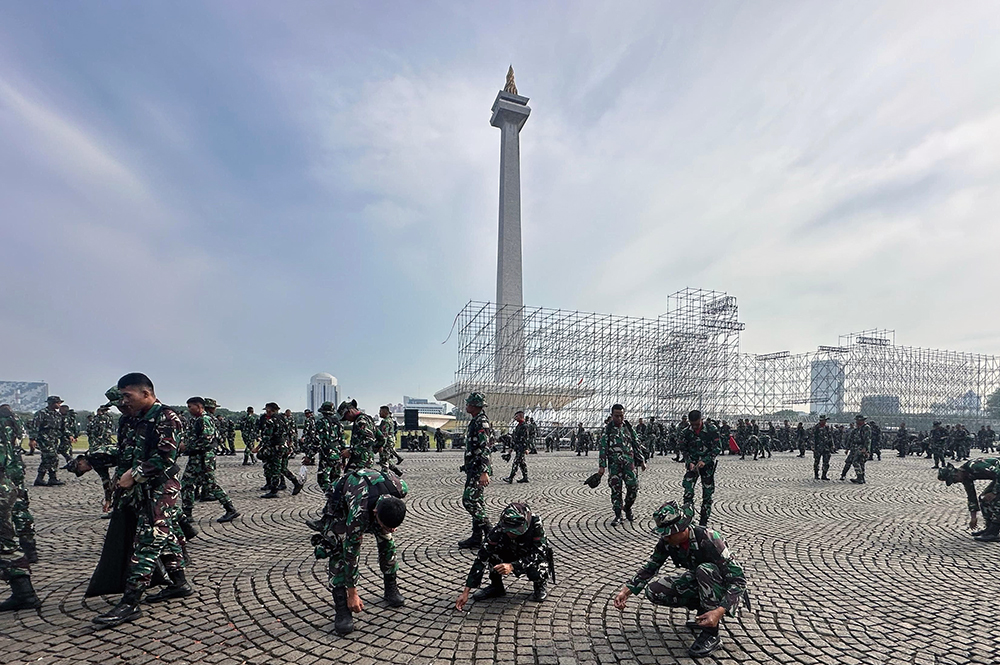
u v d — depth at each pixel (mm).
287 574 4973
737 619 3986
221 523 7270
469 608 4156
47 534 6535
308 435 9922
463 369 36562
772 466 17203
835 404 42406
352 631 3695
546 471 15062
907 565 5504
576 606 4223
